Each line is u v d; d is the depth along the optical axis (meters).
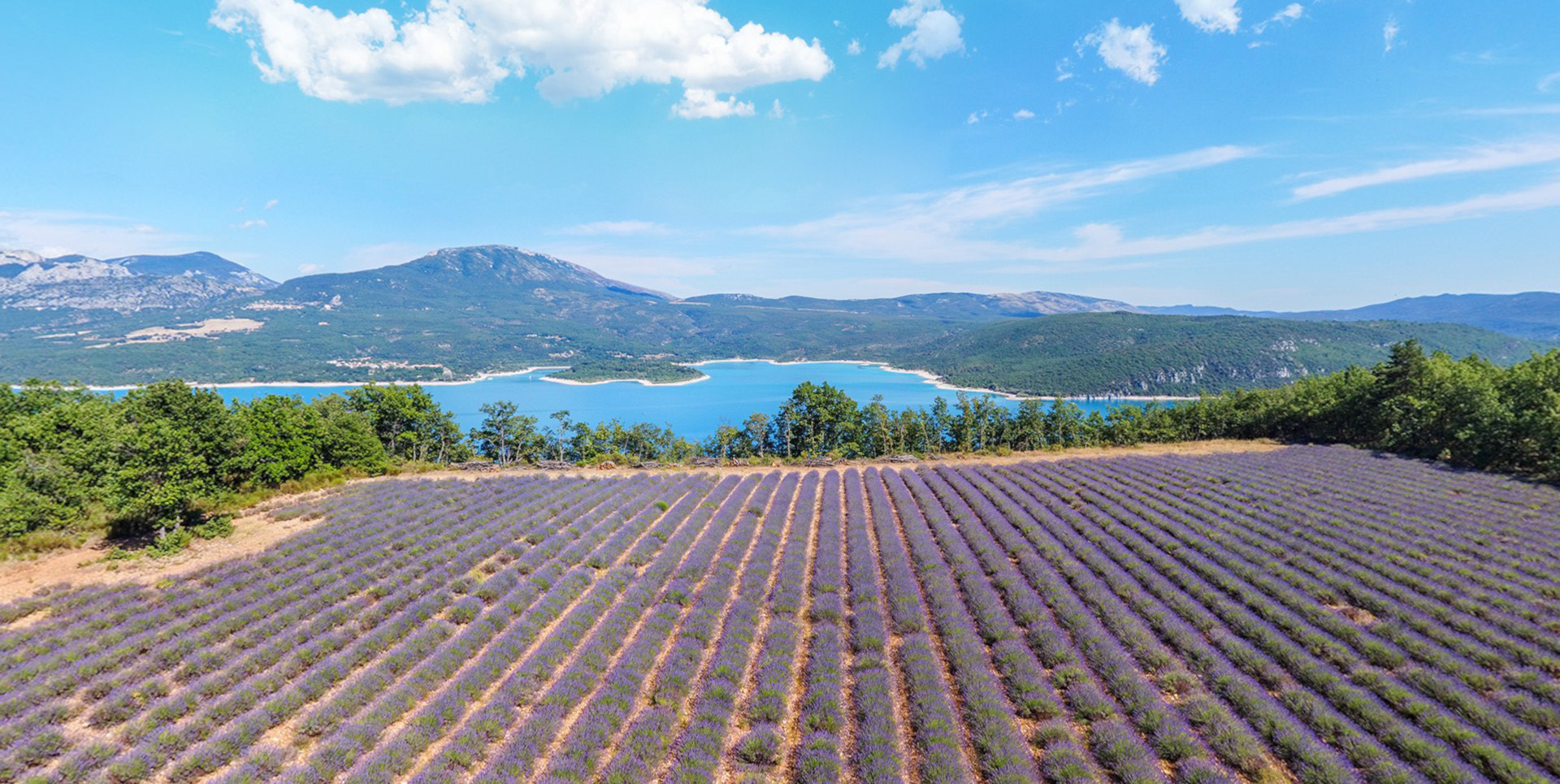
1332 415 79.12
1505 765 17.05
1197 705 20.61
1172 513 43.78
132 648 25.64
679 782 17.89
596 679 24.72
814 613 29.91
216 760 19.66
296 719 22.31
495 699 22.58
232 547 40.00
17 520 38.72
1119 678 22.53
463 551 38.75
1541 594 28.62
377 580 34.88
